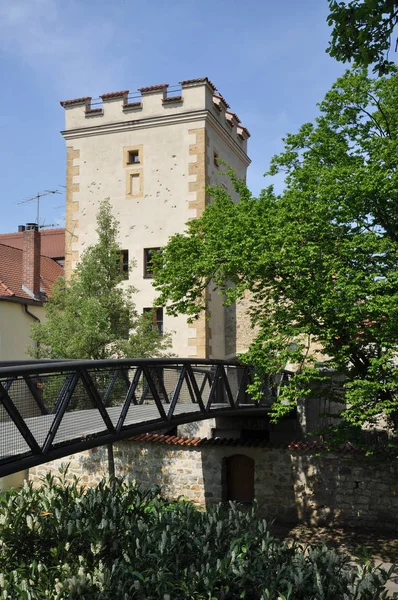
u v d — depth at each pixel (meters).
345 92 13.87
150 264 21.53
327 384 14.27
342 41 7.60
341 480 16.38
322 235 12.20
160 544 8.88
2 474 7.36
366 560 8.90
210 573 8.12
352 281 11.35
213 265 13.02
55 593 7.70
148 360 10.73
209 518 9.96
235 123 24.50
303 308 12.39
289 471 16.89
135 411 12.01
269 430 19.86
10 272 26.42
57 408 8.44
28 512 10.14
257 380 12.98
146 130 21.98
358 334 12.66
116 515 10.16
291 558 8.85
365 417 12.08
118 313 18.06
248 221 12.62
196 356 20.70
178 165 21.52
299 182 13.77
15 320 24.72
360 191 11.75
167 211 21.48
